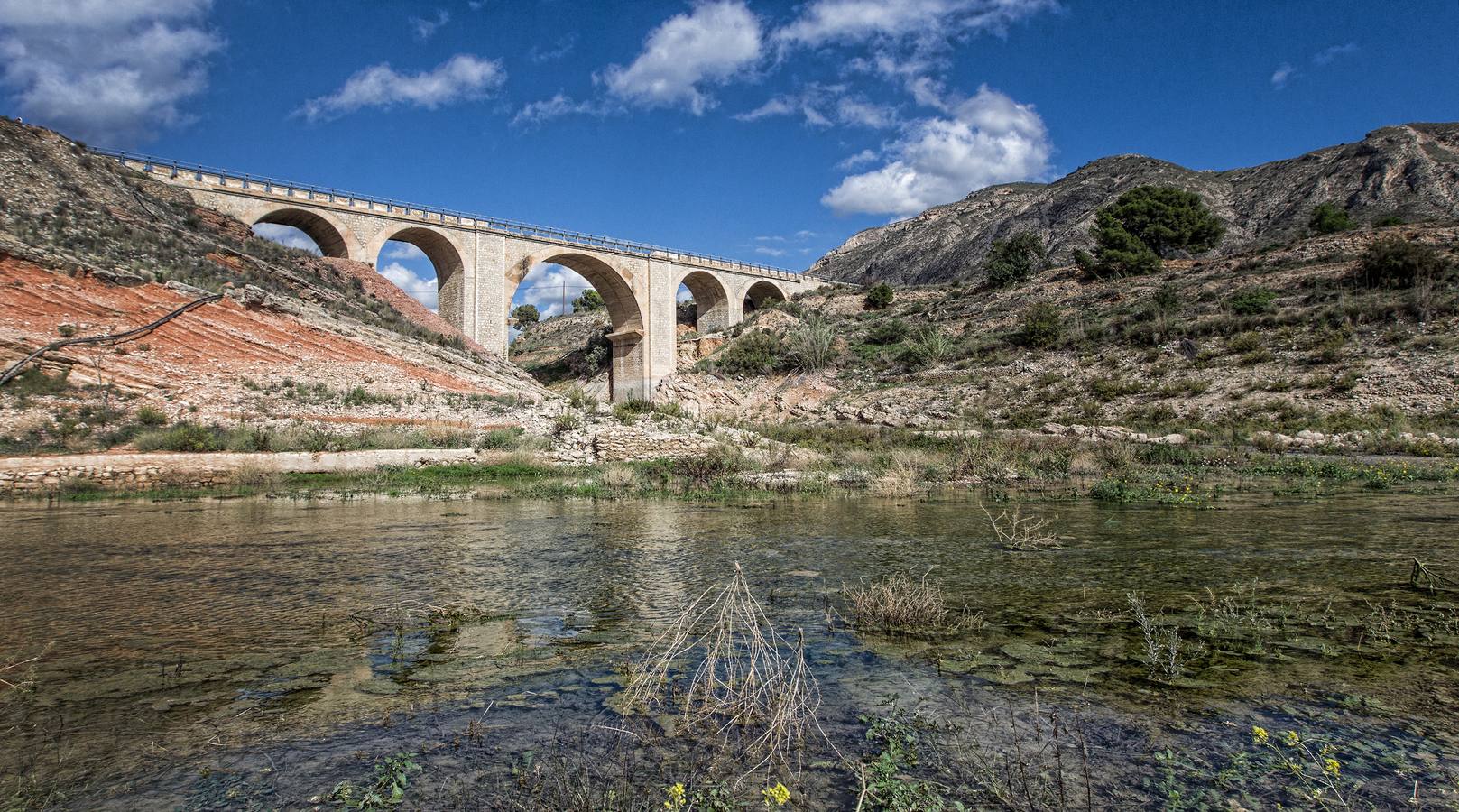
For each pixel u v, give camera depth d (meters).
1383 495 12.23
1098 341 39.50
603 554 7.76
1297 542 7.80
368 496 14.67
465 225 49.16
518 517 11.18
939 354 44.91
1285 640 4.47
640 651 4.46
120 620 5.16
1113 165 130.12
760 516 11.02
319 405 23.62
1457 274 33.38
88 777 2.92
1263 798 2.68
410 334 32.06
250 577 6.62
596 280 61.28
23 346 20.64
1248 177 118.19
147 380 21.84
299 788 2.84
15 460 15.62
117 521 10.81
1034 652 4.32
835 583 6.20
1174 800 2.66
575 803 2.70
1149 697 3.63
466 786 2.85
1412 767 2.87
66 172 28.45
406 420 23.94
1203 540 8.04
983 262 112.00
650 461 19.75
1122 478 15.20
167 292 23.86
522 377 35.34
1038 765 2.96
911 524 9.84
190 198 35.28
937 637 4.65
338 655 4.40
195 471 16.70
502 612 5.37
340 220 43.44
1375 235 43.34
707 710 3.55
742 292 71.94
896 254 139.88
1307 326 32.88
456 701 3.70
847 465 19.27
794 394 45.16
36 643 4.62
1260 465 17.41
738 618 5.14
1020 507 11.59
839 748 3.17
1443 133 100.19
